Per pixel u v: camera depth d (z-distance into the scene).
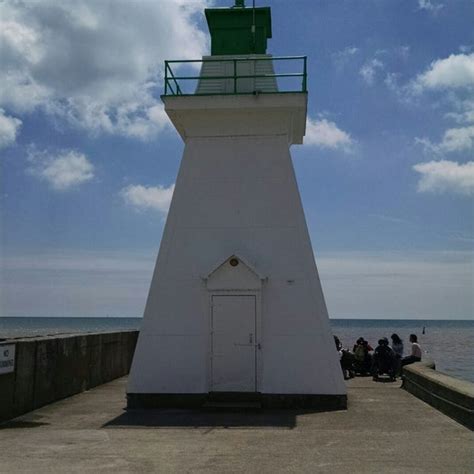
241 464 8.09
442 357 45.72
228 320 13.25
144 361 13.30
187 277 13.46
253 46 14.60
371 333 103.75
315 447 9.14
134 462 8.18
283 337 13.11
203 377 13.16
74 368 15.41
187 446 9.21
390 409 12.82
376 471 7.73
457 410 11.34
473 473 7.64
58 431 10.50
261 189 13.67
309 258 13.33
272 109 13.51
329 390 12.88
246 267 13.26
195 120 13.88
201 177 13.80
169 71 13.83
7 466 7.94
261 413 12.34
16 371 12.05
